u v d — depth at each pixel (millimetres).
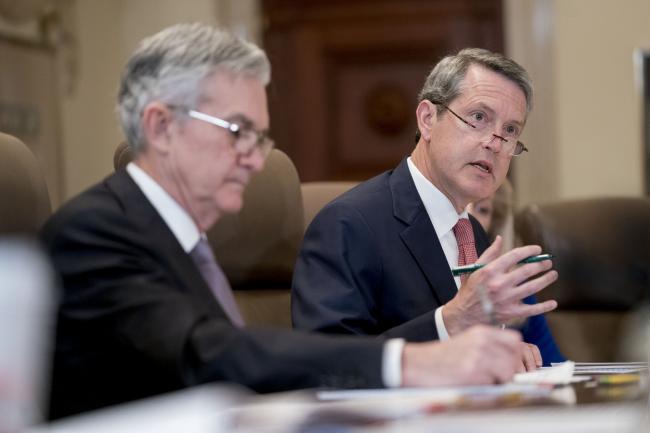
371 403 2771
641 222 7707
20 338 1892
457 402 2758
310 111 14273
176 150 3492
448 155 4891
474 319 4031
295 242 5793
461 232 5023
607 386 3107
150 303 3262
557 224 7629
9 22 10789
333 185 6301
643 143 12227
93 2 12766
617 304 7574
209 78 3469
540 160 12484
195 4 13211
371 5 14156
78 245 3367
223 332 3219
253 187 5688
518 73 4965
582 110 12391
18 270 1914
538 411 2545
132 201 3496
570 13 12453
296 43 14305
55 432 2193
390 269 4785
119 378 3328
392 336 4195
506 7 12750
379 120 14180
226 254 5629
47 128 11516
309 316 4594
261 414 2602
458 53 5121
